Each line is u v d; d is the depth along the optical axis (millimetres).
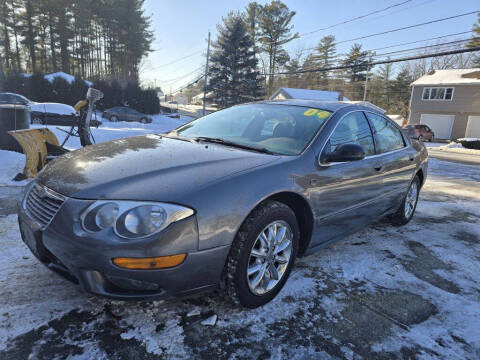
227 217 1895
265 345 1896
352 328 2100
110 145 2643
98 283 1745
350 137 2982
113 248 1668
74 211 1787
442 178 8812
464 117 32375
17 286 2266
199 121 3504
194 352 1802
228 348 1851
